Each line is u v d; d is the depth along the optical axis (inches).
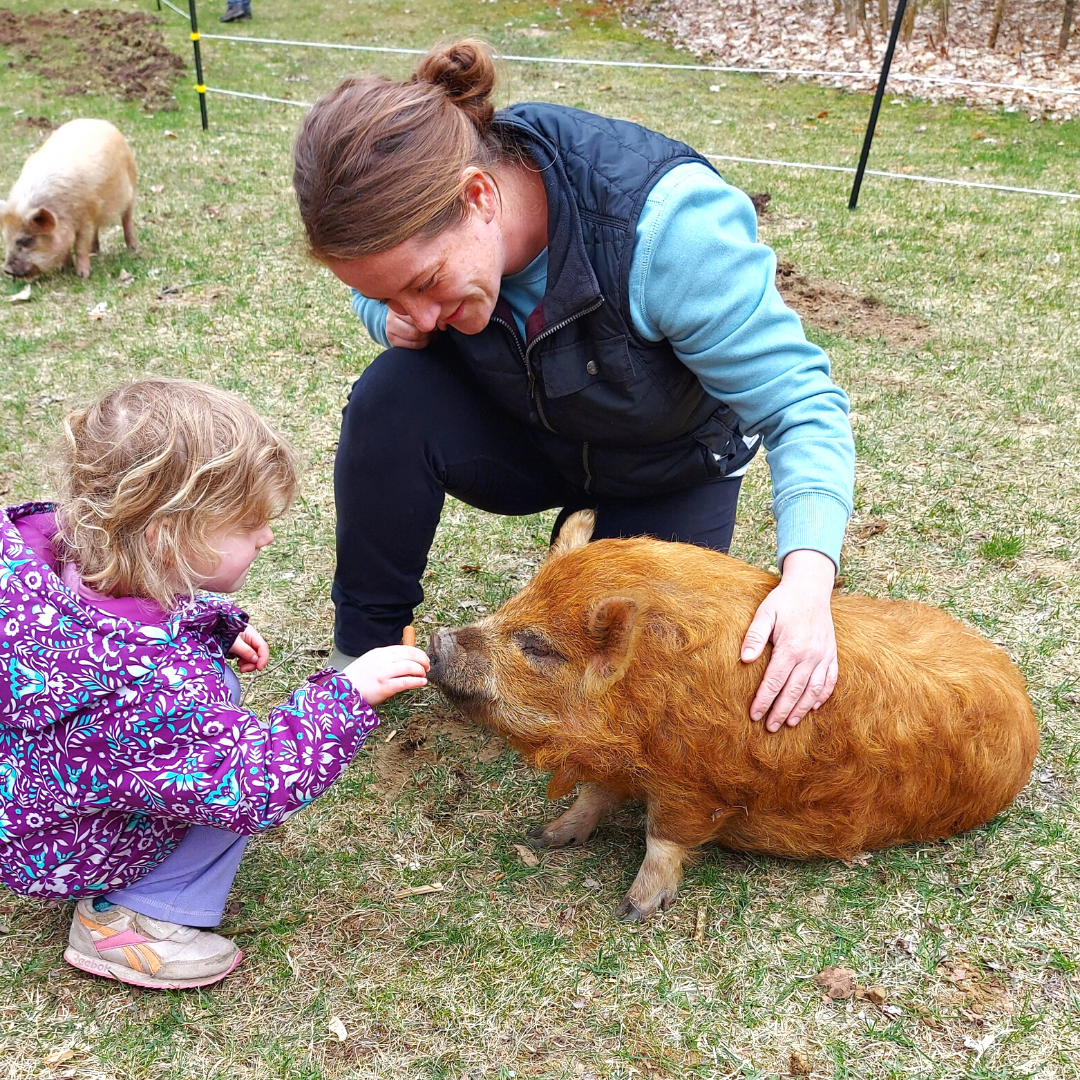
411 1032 83.1
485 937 91.9
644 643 88.0
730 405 94.0
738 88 465.7
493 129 87.4
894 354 211.5
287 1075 79.4
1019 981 88.0
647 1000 86.2
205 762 76.0
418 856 101.2
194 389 78.4
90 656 72.7
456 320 88.0
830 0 573.3
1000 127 405.7
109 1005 84.4
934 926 93.2
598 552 94.6
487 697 94.1
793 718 87.2
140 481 73.2
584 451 106.9
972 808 100.4
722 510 116.8
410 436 105.6
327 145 76.4
